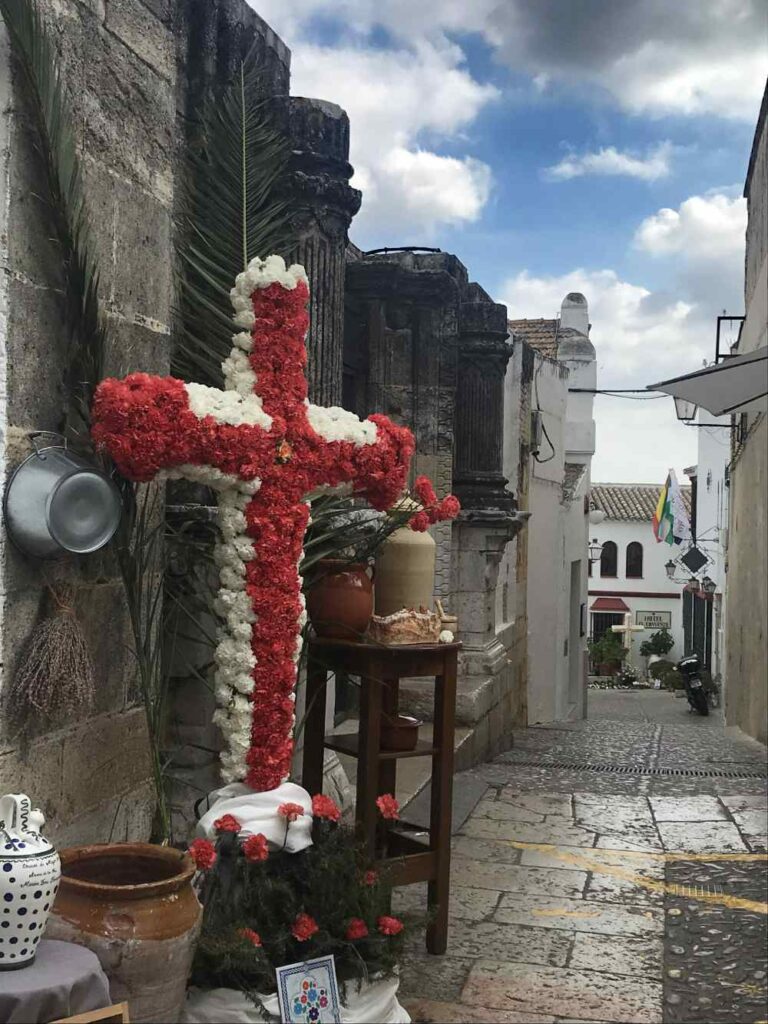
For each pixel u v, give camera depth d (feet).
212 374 14.03
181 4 15.79
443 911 14.70
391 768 15.48
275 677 11.50
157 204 12.93
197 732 15.17
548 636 48.70
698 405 23.18
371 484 12.42
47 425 10.80
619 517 137.18
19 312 10.30
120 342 12.10
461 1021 12.75
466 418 32.48
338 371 18.33
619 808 23.63
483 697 30.71
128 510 11.57
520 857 19.54
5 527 10.11
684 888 17.98
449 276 29.14
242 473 11.14
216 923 10.89
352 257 29.81
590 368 59.52
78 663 10.53
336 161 17.85
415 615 14.12
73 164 10.70
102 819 11.99
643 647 133.80
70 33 11.05
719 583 85.35
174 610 14.44
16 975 8.12
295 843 11.73
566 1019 12.94
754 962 14.83
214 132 14.65
